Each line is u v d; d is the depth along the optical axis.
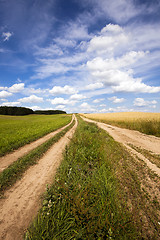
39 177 3.50
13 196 2.65
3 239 1.68
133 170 4.07
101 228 1.63
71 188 2.32
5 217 2.08
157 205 2.54
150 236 1.84
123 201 2.44
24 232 1.79
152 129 12.03
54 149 6.43
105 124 23.05
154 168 4.39
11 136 9.15
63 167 3.60
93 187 2.48
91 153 4.57
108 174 3.22
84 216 1.78
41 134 10.34
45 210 2.04
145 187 3.18
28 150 6.20
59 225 1.67
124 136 10.77
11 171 3.69
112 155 5.16
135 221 1.95
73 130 13.76
